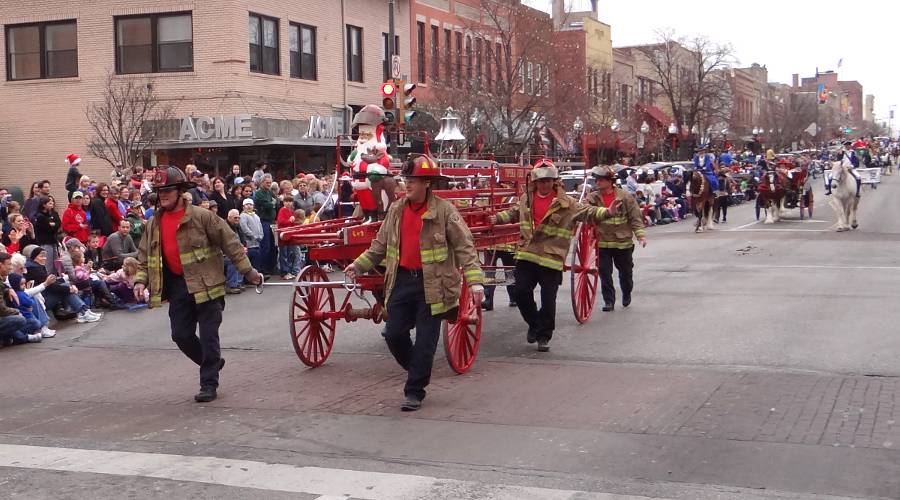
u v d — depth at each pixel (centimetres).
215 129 2731
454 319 817
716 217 3127
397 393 865
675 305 1343
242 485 605
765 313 1240
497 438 700
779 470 607
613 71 5441
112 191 1742
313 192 1972
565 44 3653
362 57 3419
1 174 2988
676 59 5941
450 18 3956
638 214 1298
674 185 3459
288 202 1773
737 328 1136
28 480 630
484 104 3103
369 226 955
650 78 6066
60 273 1412
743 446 661
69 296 1407
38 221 1551
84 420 803
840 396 793
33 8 2919
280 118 2939
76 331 1338
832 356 959
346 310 1014
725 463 624
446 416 771
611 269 1302
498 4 3388
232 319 1373
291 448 691
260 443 707
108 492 600
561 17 4344
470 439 700
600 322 1223
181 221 841
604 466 625
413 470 628
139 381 970
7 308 1203
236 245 862
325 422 764
